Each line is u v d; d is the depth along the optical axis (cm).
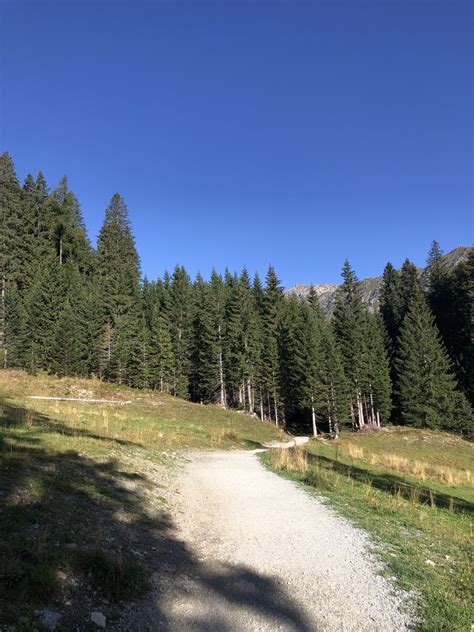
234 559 765
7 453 1073
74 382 4647
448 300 8488
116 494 1001
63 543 655
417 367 6775
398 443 4884
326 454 2895
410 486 2002
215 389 6906
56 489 900
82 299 6384
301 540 884
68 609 504
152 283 10600
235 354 6581
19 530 655
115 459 1370
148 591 595
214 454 2303
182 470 1608
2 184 6700
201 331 7338
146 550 739
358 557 797
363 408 7675
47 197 8025
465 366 7269
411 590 666
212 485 1407
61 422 1933
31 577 523
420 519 1202
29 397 3166
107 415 2747
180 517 997
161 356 6756
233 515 1062
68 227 8150
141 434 2236
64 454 1234
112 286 7150
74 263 7912
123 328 6500
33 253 7131
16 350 5419
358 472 2200
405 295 9156
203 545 834
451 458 4334
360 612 582
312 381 6019
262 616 557
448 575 756
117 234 8962
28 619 455
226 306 7762
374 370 7131
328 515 1112
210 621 536
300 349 6469
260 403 7012
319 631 529
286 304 8538
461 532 1138
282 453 2259
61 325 5606
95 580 580
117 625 500
